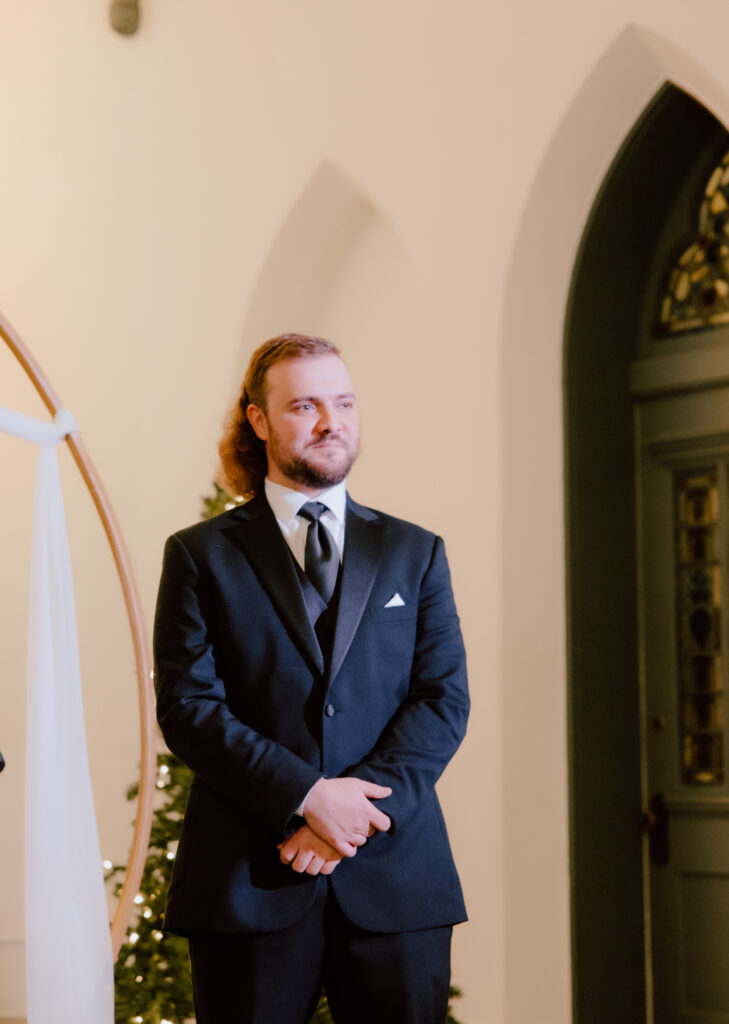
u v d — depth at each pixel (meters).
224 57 5.50
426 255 4.79
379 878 1.90
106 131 5.78
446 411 4.83
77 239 5.77
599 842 4.23
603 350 4.56
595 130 4.42
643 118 4.42
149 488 5.53
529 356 4.51
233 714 1.99
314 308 5.52
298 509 2.09
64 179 5.81
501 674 4.38
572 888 4.14
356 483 5.19
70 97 5.84
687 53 4.04
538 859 4.21
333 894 1.87
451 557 4.60
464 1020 4.36
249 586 2.03
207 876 1.89
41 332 5.74
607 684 4.36
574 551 4.34
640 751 4.44
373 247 5.33
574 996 4.09
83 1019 2.77
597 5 4.29
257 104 5.39
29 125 5.86
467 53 4.70
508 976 4.22
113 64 5.79
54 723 2.96
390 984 1.87
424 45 4.82
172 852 3.64
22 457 5.72
